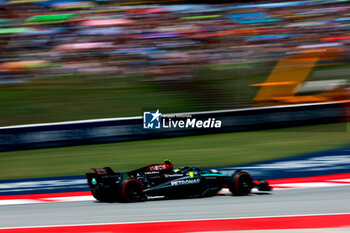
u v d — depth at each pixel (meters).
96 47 64.88
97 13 69.00
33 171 34.53
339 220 16.62
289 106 48.91
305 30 73.94
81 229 16.30
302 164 35.19
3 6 66.19
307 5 75.62
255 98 57.72
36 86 57.72
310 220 16.72
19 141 39.91
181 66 64.50
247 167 34.56
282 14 75.06
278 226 15.73
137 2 73.25
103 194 23.39
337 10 76.50
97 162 36.75
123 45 65.88
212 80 61.94
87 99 54.47
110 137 42.66
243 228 15.54
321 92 59.94
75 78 60.34
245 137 45.12
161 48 66.75
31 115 49.22
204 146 41.69
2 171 34.66
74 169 34.97
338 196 23.20
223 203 21.62
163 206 21.06
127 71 62.62
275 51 69.50
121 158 37.97
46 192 29.19
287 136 45.31
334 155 37.91
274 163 35.66
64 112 50.38
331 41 72.38
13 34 64.31
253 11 74.06
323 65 66.75
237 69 65.81
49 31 65.25
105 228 16.30
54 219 18.88
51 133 40.72
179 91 58.84
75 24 66.62
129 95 56.22
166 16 70.12
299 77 63.59
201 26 70.94
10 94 55.12
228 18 72.88
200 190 23.77
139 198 22.38
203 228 15.77
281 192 25.47
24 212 21.62
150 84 60.12
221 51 68.38
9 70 59.91
